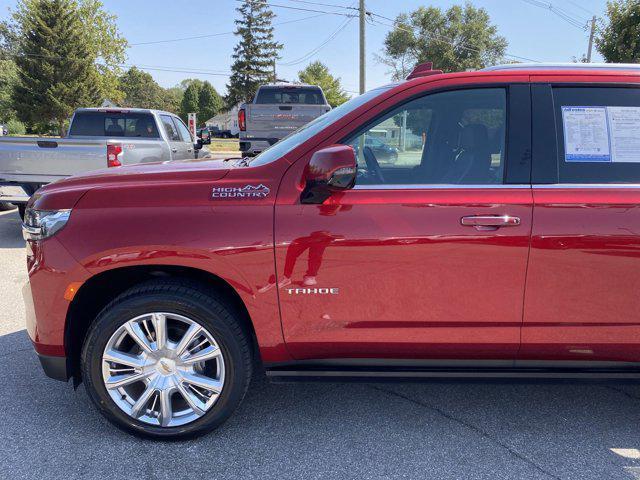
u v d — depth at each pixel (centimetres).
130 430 274
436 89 273
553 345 268
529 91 271
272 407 313
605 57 1662
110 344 266
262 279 259
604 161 264
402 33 4612
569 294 259
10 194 720
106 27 4525
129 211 261
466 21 4622
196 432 274
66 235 262
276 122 1176
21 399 318
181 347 267
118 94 4719
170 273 277
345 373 276
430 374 275
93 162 705
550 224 254
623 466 260
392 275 258
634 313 261
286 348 270
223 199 261
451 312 262
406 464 260
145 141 788
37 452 267
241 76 6362
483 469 257
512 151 265
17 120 4362
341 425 295
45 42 3994
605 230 254
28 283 276
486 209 255
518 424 298
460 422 299
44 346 272
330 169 241
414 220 255
